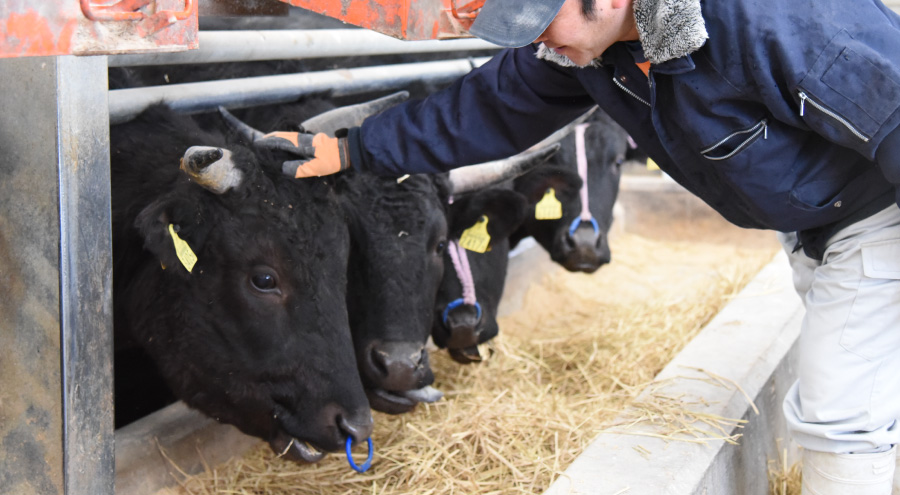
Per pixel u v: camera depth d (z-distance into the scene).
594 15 2.17
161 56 3.19
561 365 5.21
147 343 2.96
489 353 5.13
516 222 4.10
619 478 2.91
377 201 3.55
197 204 2.73
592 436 3.72
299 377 2.84
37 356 2.21
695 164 2.60
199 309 2.83
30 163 2.11
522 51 2.74
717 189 2.68
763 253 7.87
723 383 3.76
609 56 2.48
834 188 2.48
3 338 2.24
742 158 2.40
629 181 8.55
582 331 5.79
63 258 2.12
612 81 2.59
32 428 2.26
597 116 5.55
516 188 4.92
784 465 3.91
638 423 3.37
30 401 2.24
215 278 2.79
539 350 5.37
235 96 3.55
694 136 2.41
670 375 3.85
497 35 2.03
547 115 2.81
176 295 2.85
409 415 4.06
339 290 2.91
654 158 2.78
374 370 3.42
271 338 2.81
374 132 2.80
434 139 2.79
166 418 3.35
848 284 2.64
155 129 3.15
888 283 2.60
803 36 2.15
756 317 4.68
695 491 2.96
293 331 2.82
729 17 2.19
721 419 3.41
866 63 2.10
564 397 4.51
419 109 2.81
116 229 2.95
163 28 1.69
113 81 3.36
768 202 2.52
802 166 2.46
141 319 2.94
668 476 2.93
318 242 2.83
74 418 2.21
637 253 7.89
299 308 2.81
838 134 2.21
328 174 2.94
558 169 4.87
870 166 2.45
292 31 3.73
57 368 2.18
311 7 2.18
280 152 2.89
